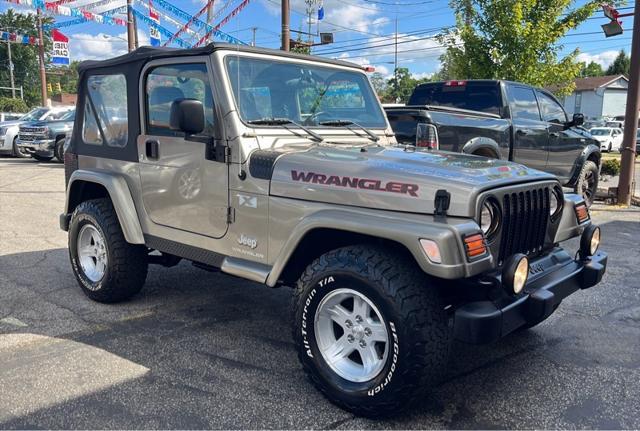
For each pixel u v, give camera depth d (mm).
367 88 4426
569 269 3432
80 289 4965
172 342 3855
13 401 3037
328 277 2949
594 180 9641
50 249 6434
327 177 3125
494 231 2977
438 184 2824
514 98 8078
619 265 6031
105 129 4414
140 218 4191
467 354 3764
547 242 3562
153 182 4020
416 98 8859
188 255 3867
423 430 2834
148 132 4031
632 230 7922
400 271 2773
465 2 12516
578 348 3889
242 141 3434
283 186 3271
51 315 4320
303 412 2979
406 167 3051
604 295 5035
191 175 3730
